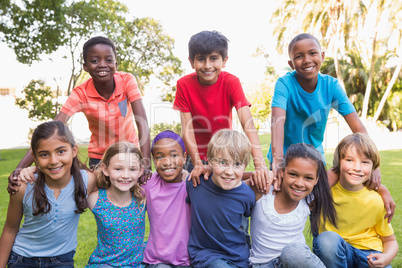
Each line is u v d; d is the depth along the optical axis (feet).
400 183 20.39
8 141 54.08
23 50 39.93
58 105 43.47
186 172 8.63
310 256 6.68
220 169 7.09
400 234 11.90
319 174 7.52
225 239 7.30
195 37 8.67
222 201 7.30
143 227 7.76
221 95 9.11
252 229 7.75
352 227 7.88
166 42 50.60
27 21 38.37
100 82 9.43
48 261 7.45
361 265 7.59
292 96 9.32
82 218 15.20
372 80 63.67
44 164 6.97
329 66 65.57
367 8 62.39
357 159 7.49
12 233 7.50
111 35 42.01
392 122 63.36
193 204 7.51
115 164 7.27
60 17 37.65
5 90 71.05
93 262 7.42
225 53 8.82
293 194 7.23
